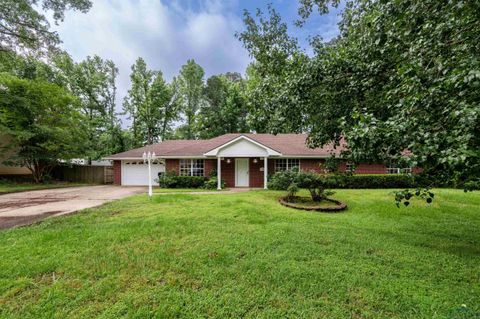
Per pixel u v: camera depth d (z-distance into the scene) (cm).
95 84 2536
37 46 1218
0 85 1437
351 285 303
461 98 257
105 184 1823
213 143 1756
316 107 559
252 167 1579
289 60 573
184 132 3002
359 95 487
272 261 366
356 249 418
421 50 346
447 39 331
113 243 430
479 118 222
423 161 249
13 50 1211
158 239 453
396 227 565
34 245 418
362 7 498
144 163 1762
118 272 330
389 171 1484
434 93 271
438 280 317
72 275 323
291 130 644
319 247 423
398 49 402
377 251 410
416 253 403
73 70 2372
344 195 1008
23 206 811
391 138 284
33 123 1546
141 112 2711
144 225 543
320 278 318
